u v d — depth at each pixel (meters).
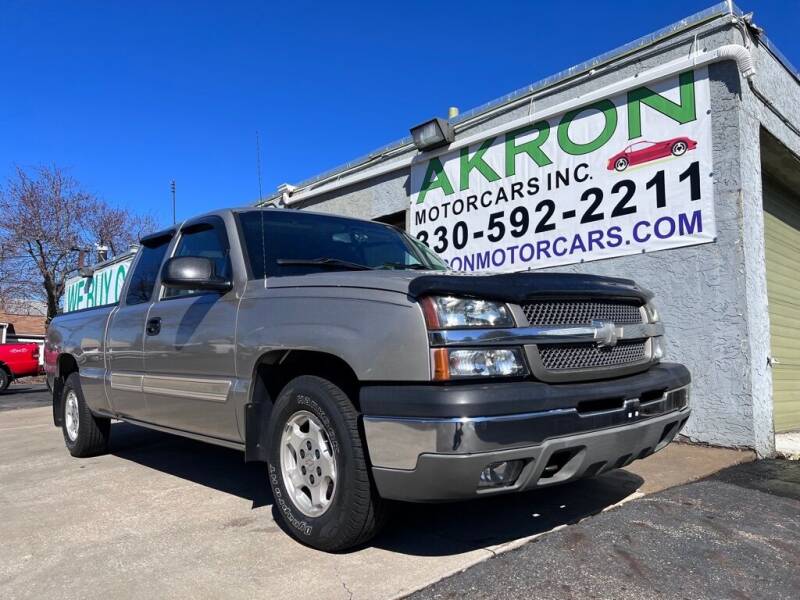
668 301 5.92
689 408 3.61
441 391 2.61
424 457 2.61
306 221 4.39
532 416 2.67
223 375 3.72
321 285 3.24
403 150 9.38
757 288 5.59
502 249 7.64
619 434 2.97
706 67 5.76
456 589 2.65
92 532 3.55
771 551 3.08
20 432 7.88
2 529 3.65
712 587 2.67
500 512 3.68
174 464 5.36
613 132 6.46
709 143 5.71
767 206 7.84
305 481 3.21
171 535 3.45
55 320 6.59
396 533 3.35
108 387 5.09
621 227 6.35
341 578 2.79
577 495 4.02
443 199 8.51
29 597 2.72
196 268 3.69
